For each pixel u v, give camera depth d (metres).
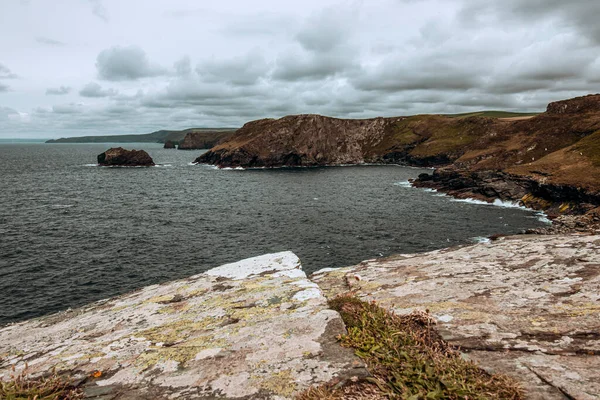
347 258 37.66
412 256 11.29
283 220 55.31
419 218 56.94
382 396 4.25
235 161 171.50
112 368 5.36
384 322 6.11
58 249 38.66
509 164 115.06
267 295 7.93
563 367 4.50
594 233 10.28
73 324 8.09
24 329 8.46
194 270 33.66
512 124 158.00
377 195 83.00
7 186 86.12
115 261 35.47
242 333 6.05
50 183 94.38
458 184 85.50
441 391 4.23
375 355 5.08
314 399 4.11
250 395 4.37
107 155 156.75
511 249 9.77
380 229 49.62
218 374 4.88
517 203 69.06
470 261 9.34
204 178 117.56
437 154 176.25
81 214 56.72
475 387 4.27
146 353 5.74
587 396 3.91
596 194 55.44
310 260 36.97
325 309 6.64
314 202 72.88
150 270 33.44
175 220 54.16
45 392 4.74
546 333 5.31
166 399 4.45
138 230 47.53
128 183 98.50
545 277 7.33
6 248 38.38
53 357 6.08
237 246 41.31
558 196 62.66
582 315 5.62
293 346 5.43
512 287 7.11
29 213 56.22
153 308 8.23
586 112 130.12
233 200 74.25
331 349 5.27
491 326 5.71
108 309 8.88
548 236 10.70
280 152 182.12
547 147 116.75
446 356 5.04
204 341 5.91
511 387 4.15
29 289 28.81
